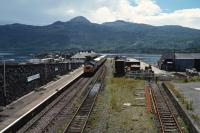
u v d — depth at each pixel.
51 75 50.03
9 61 39.12
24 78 34.84
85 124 22.56
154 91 42.69
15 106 28.16
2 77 28.42
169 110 28.89
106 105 31.38
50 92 36.31
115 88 44.38
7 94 29.27
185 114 24.89
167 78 57.31
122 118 25.62
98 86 46.16
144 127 22.61
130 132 21.31
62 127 22.25
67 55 110.62
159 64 88.50
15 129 21.41
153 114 27.25
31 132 20.84
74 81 51.44
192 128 21.20
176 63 77.62
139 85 48.31
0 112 25.61
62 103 32.41
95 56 105.94
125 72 63.25
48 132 20.86
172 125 23.17
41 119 24.80
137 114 27.30
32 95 34.38
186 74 67.38
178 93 37.06
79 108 28.77
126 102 33.53
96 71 74.19
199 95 38.44
